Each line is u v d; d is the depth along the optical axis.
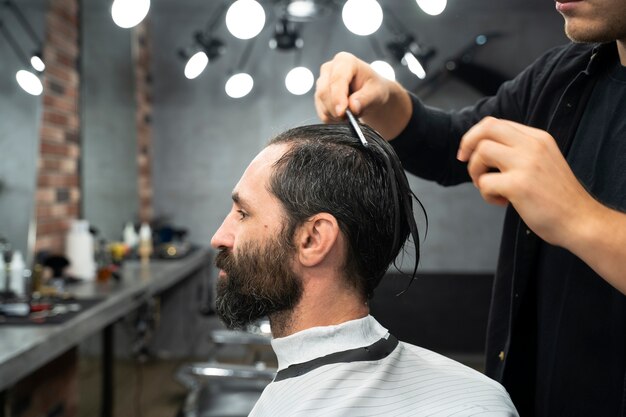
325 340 0.92
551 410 1.02
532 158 0.71
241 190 0.95
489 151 0.74
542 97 1.13
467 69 5.09
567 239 0.71
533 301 1.09
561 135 1.05
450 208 5.33
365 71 1.17
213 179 5.40
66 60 3.82
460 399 0.87
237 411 2.46
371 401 0.86
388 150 0.96
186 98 5.38
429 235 5.35
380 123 1.27
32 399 2.60
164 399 4.15
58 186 3.71
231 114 5.36
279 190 0.92
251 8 2.62
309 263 0.91
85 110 4.11
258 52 5.33
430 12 2.26
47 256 3.34
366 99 1.14
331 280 0.92
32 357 2.03
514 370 1.11
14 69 3.12
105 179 4.43
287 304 0.93
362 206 0.91
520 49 5.10
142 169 5.18
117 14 2.26
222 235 0.96
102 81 4.37
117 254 4.07
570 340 0.99
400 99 1.25
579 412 0.98
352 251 0.92
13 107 3.11
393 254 0.95
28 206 3.26
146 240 4.42
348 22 2.49
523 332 1.11
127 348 4.94
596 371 0.96
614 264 0.69
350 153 0.93
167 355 5.12
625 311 0.91
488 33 5.09
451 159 1.34
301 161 0.92
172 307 5.11
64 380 3.00
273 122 5.35
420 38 5.22
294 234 0.91
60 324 2.33
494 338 1.16
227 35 5.32
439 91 5.18
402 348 0.97
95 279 3.50
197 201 5.41
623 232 0.69
